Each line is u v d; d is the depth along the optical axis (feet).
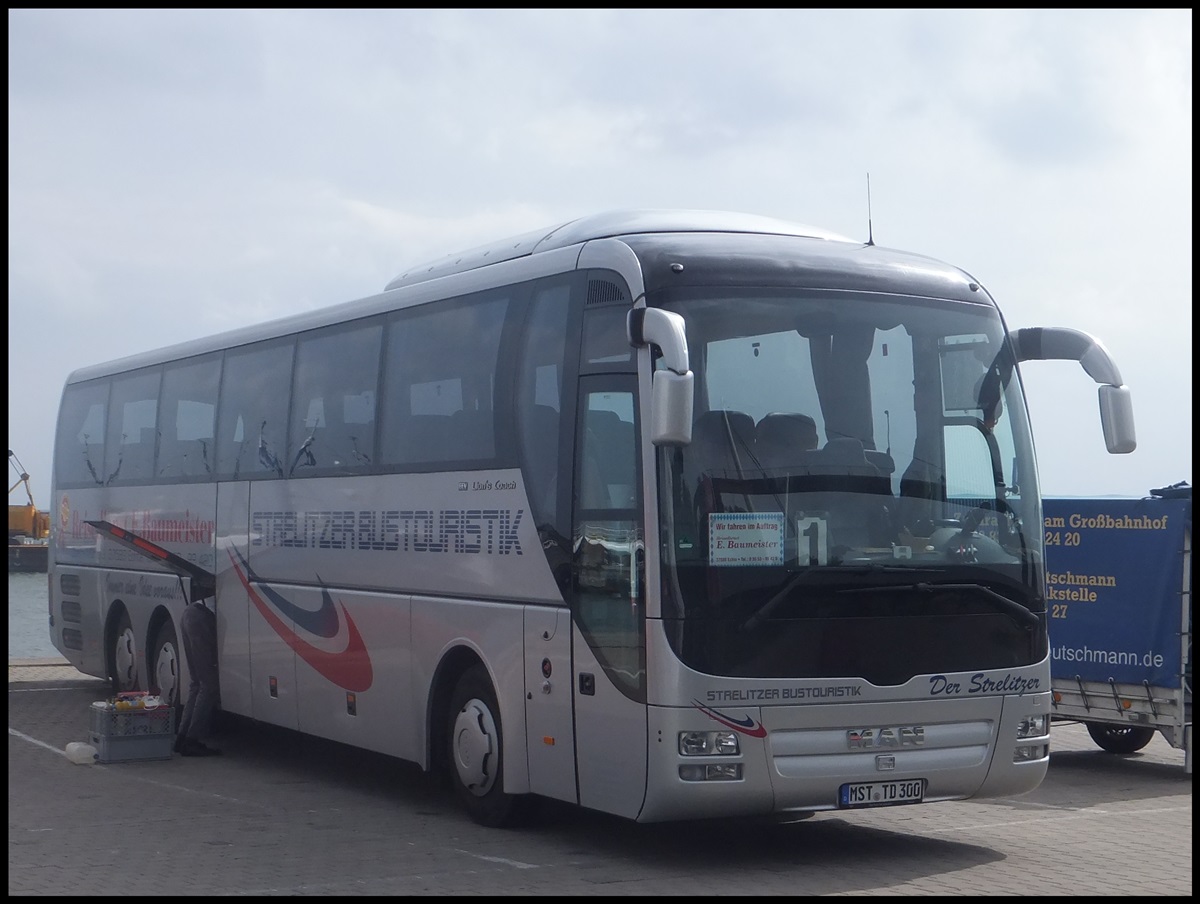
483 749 36.17
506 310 36.35
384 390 41.27
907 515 31.96
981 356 34.01
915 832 36.50
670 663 29.84
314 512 44.45
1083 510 49.93
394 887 29.35
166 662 54.85
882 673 31.17
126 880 30.17
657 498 30.27
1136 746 52.90
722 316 31.40
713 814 30.17
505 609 34.96
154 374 57.57
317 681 44.04
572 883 29.76
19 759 49.60
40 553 155.43
